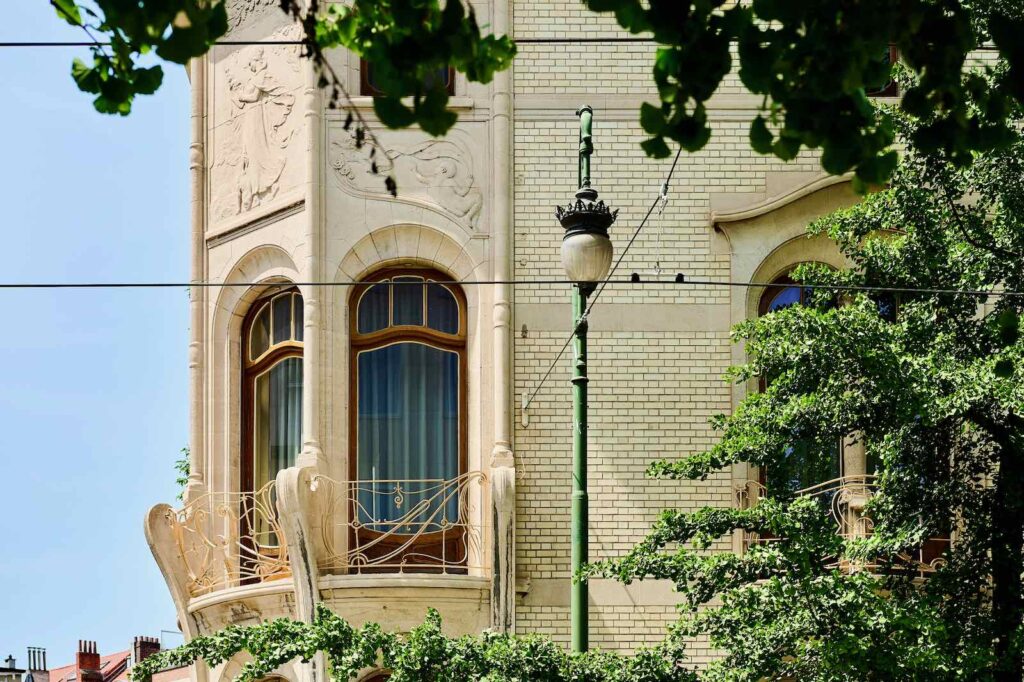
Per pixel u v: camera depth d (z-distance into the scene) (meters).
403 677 16.52
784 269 22.52
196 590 22.61
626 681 16.72
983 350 18.06
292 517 21.17
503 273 22.14
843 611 16.56
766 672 16.84
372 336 22.42
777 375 18.38
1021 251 18.22
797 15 9.69
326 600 21.20
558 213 17.16
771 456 17.92
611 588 21.53
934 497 17.89
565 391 22.05
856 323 17.23
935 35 10.11
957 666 16.52
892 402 17.23
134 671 16.66
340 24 10.55
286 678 22.23
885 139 10.27
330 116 22.56
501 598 21.23
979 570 17.84
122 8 9.12
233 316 23.30
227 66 23.75
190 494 22.95
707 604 21.58
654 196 22.52
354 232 22.39
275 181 22.94
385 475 22.22
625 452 21.91
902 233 22.03
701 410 22.05
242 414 23.23
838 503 21.50
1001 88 10.37
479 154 22.53
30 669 68.38
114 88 9.76
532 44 22.70
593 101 22.66
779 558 17.19
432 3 9.85
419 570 21.89
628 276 22.33
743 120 22.69
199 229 23.72
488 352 22.14
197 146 23.88
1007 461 17.69
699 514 17.77
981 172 18.52
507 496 21.25
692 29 9.85
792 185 22.59
